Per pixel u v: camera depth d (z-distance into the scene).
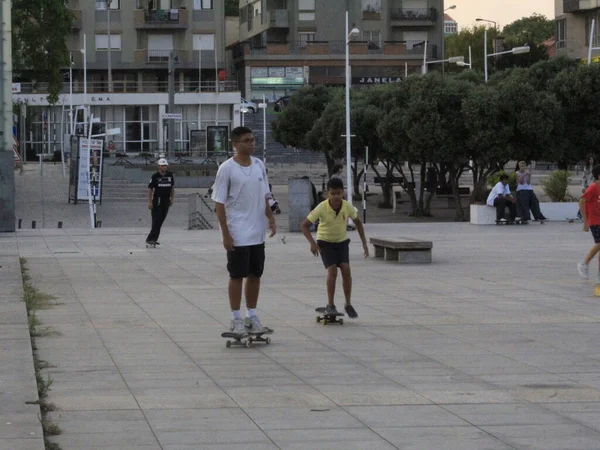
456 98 39.91
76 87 80.19
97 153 43.59
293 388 8.34
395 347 10.30
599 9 69.12
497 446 6.57
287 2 88.94
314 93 58.22
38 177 57.78
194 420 7.25
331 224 11.82
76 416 7.34
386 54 87.94
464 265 18.67
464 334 11.09
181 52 83.06
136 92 78.75
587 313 12.66
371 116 46.72
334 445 6.60
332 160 53.84
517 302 13.71
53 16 47.47
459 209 40.69
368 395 8.06
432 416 7.38
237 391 8.22
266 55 87.12
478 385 8.45
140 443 6.62
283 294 14.72
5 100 27.73
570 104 42.16
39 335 11.05
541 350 10.10
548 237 25.42
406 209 46.84
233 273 10.27
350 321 12.09
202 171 54.19
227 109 79.38
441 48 90.44
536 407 7.65
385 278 16.67
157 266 18.94
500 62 94.25
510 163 73.88
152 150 78.81
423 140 39.78
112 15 82.19
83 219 38.44
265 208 10.38
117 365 9.34
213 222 32.56
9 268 18.02
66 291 15.14
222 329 11.53
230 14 113.44
